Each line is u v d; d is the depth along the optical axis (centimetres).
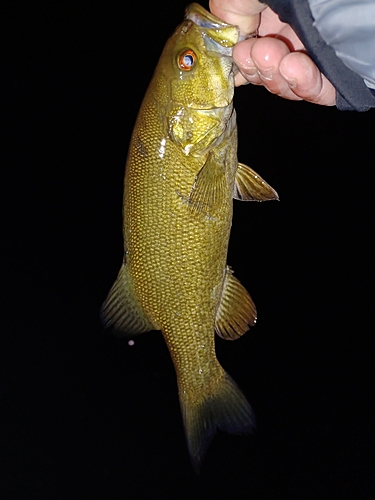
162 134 37
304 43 28
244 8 34
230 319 42
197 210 38
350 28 27
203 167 37
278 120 108
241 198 40
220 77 36
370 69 28
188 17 36
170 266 39
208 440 43
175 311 40
